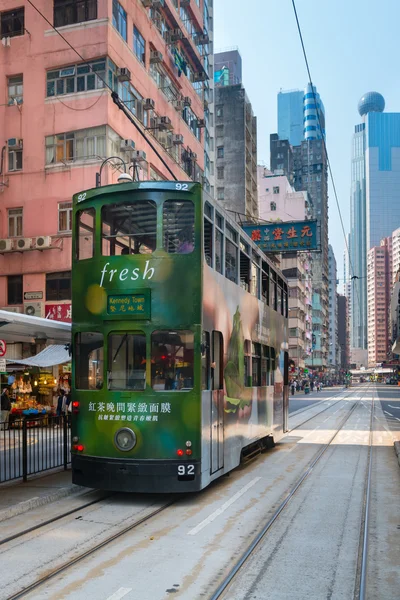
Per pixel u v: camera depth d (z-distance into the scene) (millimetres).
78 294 9664
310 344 108000
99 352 9320
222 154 68062
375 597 5371
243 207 66625
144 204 9422
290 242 28641
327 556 6551
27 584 5602
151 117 30078
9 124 26766
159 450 8844
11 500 9008
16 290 26438
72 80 26031
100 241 9531
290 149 142750
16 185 26453
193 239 9281
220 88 68812
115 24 26344
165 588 5504
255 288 13617
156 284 9148
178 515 8445
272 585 5625
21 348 24672
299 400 54906
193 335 9086
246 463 13633
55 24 26391
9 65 26953
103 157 25141
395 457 15039
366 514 8602
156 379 8992
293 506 9125
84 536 7289
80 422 9312
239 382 11672
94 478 9031
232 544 6953
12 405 22781
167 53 32875
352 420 28609
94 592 5398
